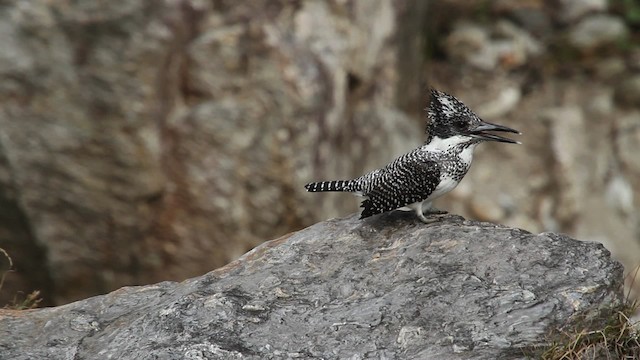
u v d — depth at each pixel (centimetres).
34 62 1455
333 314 798
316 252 884
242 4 1489
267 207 1497
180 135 1482
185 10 1464
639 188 1916
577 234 1858
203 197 1495
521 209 1870
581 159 1917
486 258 834
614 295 795
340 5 1578
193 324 792
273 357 760
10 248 1528
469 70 2022
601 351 762
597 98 2006
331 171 1532
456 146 891
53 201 1502
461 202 1864
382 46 1672
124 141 1480
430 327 774
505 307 784
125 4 1445
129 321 837
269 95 1479
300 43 1510
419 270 829
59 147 1479
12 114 1464
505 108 1986
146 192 1495
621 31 2058
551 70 2036
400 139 1672
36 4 1443
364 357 756
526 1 2080
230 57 1477
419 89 1945
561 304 782
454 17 2062
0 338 837
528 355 747
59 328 845
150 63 1466
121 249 1528
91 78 1463
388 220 923
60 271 1538
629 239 1859
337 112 1548
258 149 1482
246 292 836
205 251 1515
